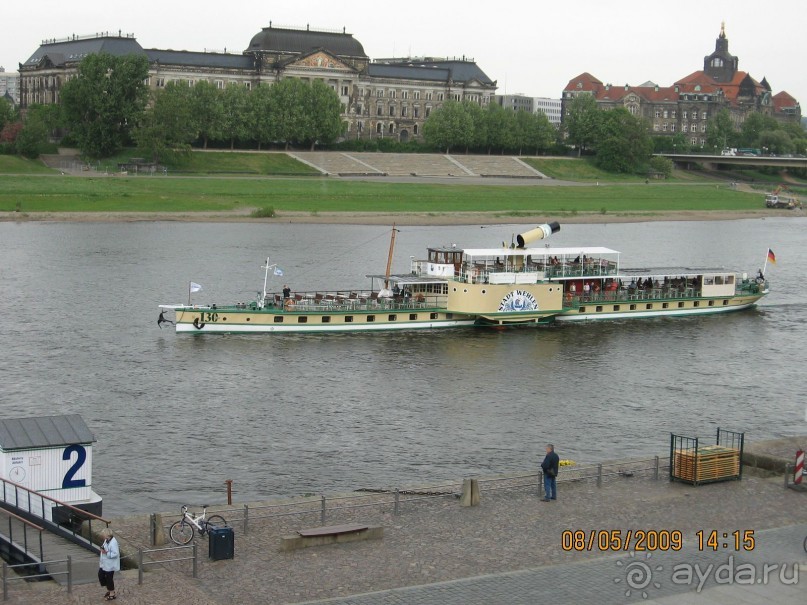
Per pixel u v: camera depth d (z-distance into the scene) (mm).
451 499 52844
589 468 58312
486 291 119062
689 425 82250
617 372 100062
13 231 196375
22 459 49688
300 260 170125
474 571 43062
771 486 54625
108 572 39156
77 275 146750
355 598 40000
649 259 188750
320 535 45875
